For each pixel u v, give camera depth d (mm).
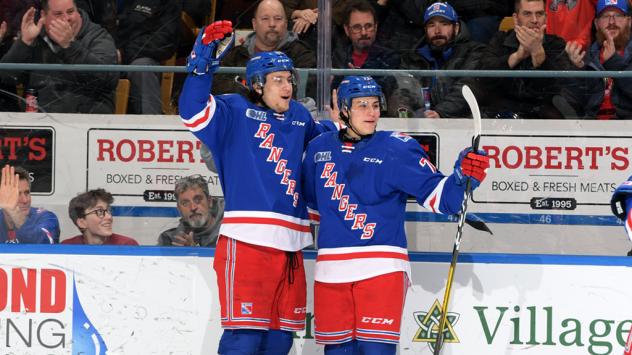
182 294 14578
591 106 14516
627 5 14891
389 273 12969
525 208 14633
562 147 14578
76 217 14758
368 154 13055
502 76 14641
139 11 15125
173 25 15195
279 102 12992
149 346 14625
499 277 14375
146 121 14750
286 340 13562
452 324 14461
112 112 14750
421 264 14453
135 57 15133
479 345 14453
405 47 15156
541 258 14336
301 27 15023
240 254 12977
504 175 14625
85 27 15000
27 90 14773
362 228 13008
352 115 12922
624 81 14414
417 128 14773
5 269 14609
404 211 13359
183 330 14594
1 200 14734
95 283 14602
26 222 14766
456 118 14719
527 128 14586
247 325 12938
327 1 14750
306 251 14539
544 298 14344
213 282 14562
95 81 14781
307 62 14969
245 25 15172
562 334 14359
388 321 12953
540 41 14922
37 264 14586
